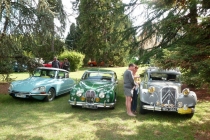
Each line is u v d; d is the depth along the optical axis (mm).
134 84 6867
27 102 8211
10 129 5320
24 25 9375
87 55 31625
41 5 9430
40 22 9539
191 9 5996
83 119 6336
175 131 5547
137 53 12328
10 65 10625
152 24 11812
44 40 10164
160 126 5906
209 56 4652
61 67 15875
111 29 23859
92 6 21875
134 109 7219
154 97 6660
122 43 13133
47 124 5801
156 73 7867
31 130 5301
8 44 9758
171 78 7773
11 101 8273
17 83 8195
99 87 7484
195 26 5008
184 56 4598
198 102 8883
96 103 7102
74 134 5109
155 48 11633
